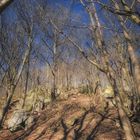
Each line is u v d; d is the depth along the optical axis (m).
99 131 17.27
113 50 10.94
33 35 12.18
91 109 22.50
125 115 6.04
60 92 32.03
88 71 32.16
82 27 6.73
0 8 2.59
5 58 10.45
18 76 9.61
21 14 11.91
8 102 9.19
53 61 30.84
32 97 26.77
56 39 29.16
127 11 4.94
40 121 21.86
